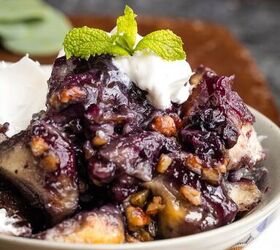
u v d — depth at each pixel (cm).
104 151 27
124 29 30
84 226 26
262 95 47
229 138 28
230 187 29
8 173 27
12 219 27
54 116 27
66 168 26
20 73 31
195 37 55
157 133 28
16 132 30
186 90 30
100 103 27
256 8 88
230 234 27
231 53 52
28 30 52
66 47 29
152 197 27
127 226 27
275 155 32
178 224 27
